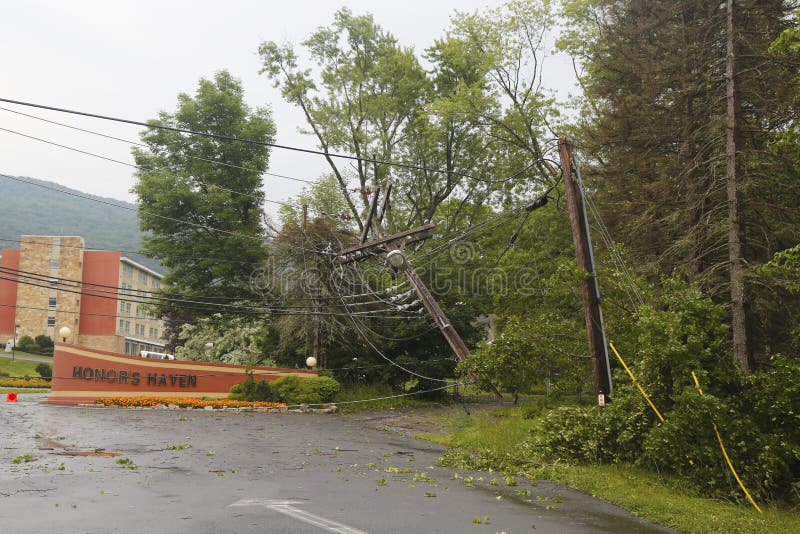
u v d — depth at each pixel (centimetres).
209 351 3741
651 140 2206
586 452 1473
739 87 1836
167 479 1145
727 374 1284
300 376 3228
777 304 1945
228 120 4384
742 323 1730
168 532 768
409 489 1150
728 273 2000
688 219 1975
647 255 2205
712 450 1202
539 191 3756
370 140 4094
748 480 1165
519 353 1850
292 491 1073
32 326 7738
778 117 1898
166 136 4272
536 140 3719
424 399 3622
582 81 3275
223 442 1752
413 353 3656
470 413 2627
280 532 784
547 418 1602
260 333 3722
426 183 4188
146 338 9575
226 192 4134
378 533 804
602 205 2434
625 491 1170
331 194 4116
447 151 4034
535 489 1223
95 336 7975
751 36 1864
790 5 1930
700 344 1264
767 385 1224
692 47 2036
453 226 4112
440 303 3534
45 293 7775
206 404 2889
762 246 1867
